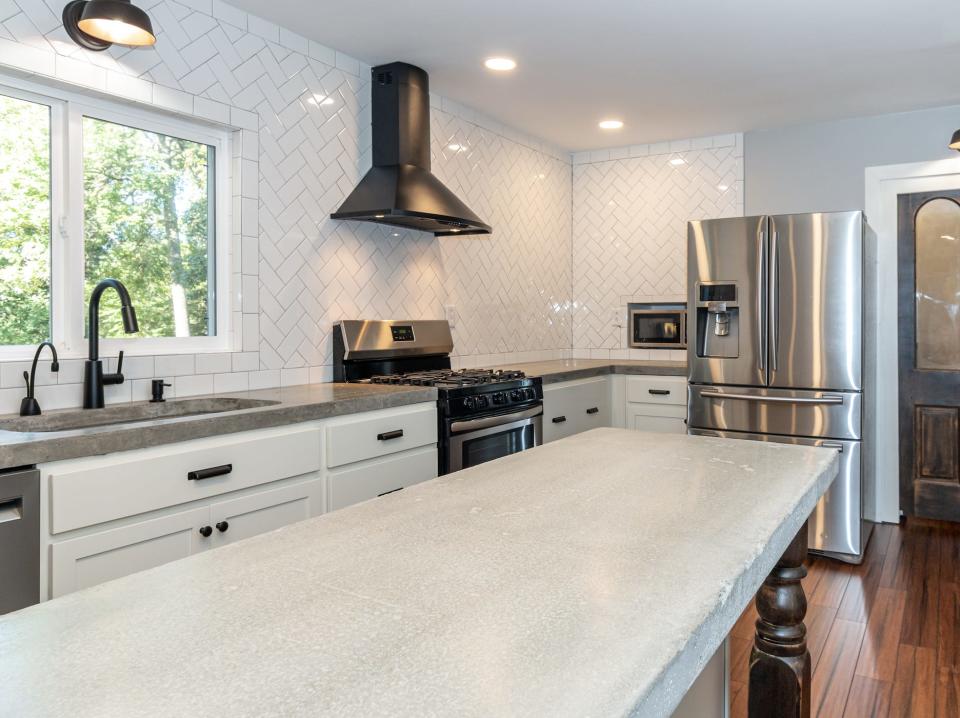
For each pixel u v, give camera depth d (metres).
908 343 4.29
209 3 2.67
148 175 2.63
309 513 2.38
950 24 2.96
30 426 2.09
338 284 3.27
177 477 1.95
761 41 3.13
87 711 0.51
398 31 3.00
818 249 3.54
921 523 4.23
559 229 5.09
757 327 3.69
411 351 3.58
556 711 0.52
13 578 1.60
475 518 1.04
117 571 1.82
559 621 0.68
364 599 0.73
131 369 2.45
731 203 4.70
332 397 2.57
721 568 0.83
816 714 2.14
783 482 1.28
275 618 0.68
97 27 2.07
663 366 4.36
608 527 1.00
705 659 0.69
